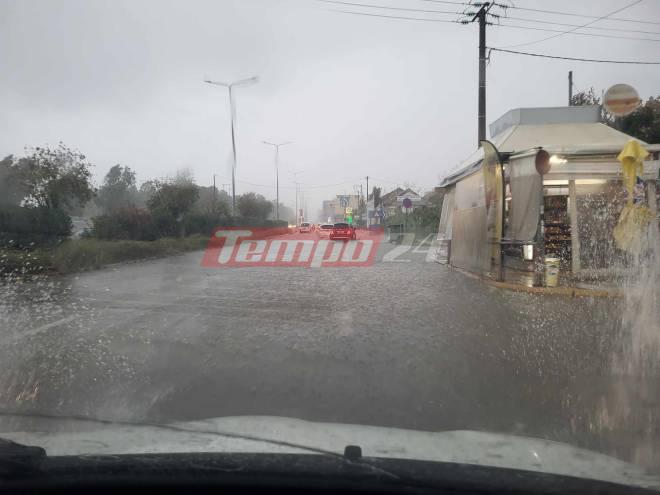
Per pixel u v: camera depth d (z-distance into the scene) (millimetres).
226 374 5688
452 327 8195
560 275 13531
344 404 4734
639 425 4293
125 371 5816
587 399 4945
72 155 19516
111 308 9938
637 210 11719
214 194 41625
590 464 2957
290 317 9023
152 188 31562
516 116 17438
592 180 14469
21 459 2625
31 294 11805
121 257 20547
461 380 5504
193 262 21438
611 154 13703
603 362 6227
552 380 5523
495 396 5004
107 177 42344
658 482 2764
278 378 5547
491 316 9133
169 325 8320
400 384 5352
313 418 4344
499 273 13477
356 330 7965
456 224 19094
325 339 7359
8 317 8992
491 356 6477
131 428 3455
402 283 14008
